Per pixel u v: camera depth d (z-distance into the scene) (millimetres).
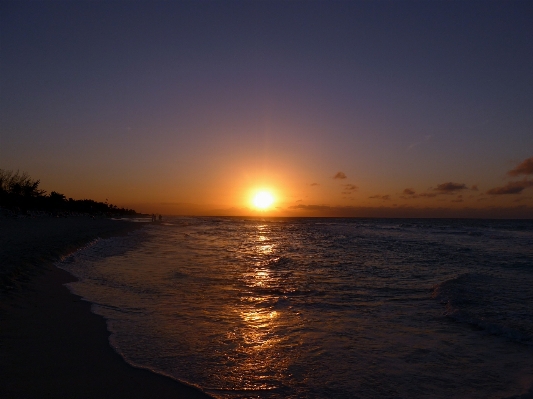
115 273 12727
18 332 6387
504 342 6809
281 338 6848
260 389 4879
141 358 5688
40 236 21484
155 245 24328
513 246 25625
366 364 5770
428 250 22547
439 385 5125
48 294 9055
